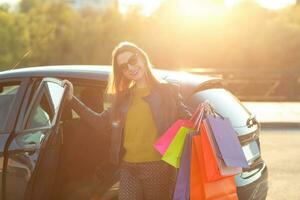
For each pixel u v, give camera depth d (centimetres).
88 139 440
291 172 734
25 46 3120
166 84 335
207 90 419
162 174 337
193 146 315
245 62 3991
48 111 388
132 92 338
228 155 315
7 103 444
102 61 3412
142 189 341
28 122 405
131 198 339
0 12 3356
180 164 316
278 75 1675
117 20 3562
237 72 1720
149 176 335
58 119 370
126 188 340
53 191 444
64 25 3428
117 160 341
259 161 438
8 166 409
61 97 364
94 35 3434
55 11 3484
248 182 393
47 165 381
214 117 324
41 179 383
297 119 1211
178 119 332
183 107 332
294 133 1086
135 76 332
